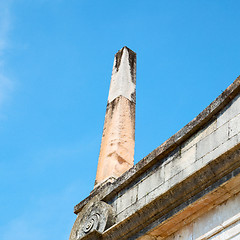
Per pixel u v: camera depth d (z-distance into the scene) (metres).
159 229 10.51
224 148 9.88
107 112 15.15
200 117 10.80
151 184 11.23
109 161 13.68
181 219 10.27
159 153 11.35
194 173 9.95
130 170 12.00
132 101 15.34
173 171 10.84
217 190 9.63
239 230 9.20
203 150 10.39
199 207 9.99
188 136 10.96
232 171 9.50
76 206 13.24
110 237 11.27
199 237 9.82
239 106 10.12
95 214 12.04
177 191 10.22
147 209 10.66
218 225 9.59
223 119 10.34
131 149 14.16
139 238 10.74
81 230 12.07
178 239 10.25
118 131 14.27
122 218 11.45
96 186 13.34
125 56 16.33
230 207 9.55
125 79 15.68
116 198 12.06
